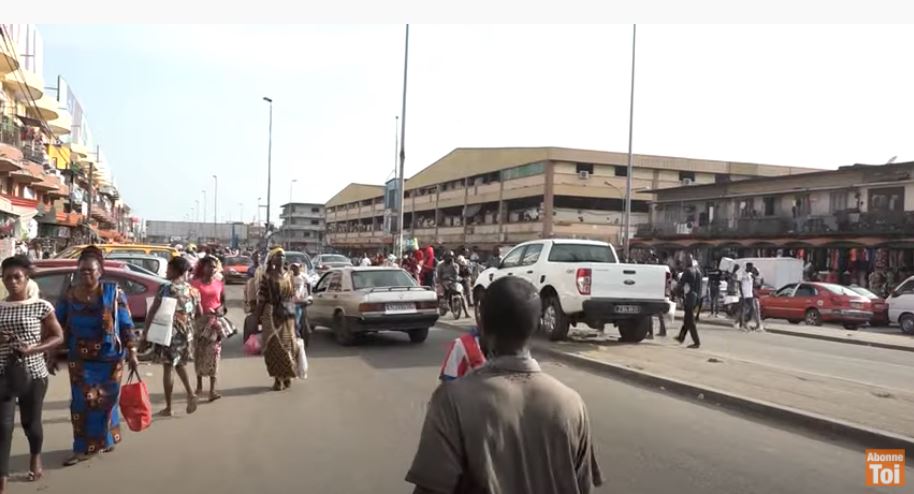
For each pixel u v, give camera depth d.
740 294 19.16
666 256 48.03
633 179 57.47
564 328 12.78
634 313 12.37
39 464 5.30
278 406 7.87
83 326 5.72
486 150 64.62
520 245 15.07
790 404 7.55
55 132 47.22
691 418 7.43
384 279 13.45
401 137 26.31
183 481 5.25
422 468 2.04
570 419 2.13
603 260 14.02
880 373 11.10
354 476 5.39
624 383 9.48
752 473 5.55
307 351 12.30
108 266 12.89
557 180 55.38
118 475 5.38
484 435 2.02
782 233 38.59
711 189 46.34
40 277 10.81
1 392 4.88
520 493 2.02
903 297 20.94
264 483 5.21
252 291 8.95
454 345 3.33
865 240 34.09
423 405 7.93
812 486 5.25
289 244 136.38
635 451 6.13
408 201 82.56
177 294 7.35
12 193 32.66
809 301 22.44
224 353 12.00
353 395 8.49
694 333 13.14
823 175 38.53
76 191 50.66
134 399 6.02
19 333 4.98
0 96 31.42
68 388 8.62
